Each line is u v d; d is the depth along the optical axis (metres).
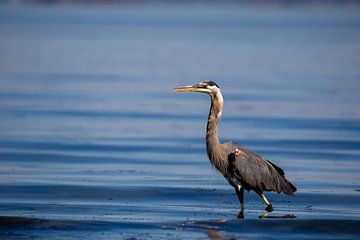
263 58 53.22
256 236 11.28
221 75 40.81
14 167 16.58
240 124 23.62
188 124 23.84
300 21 136.62
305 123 23.77
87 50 60.03
